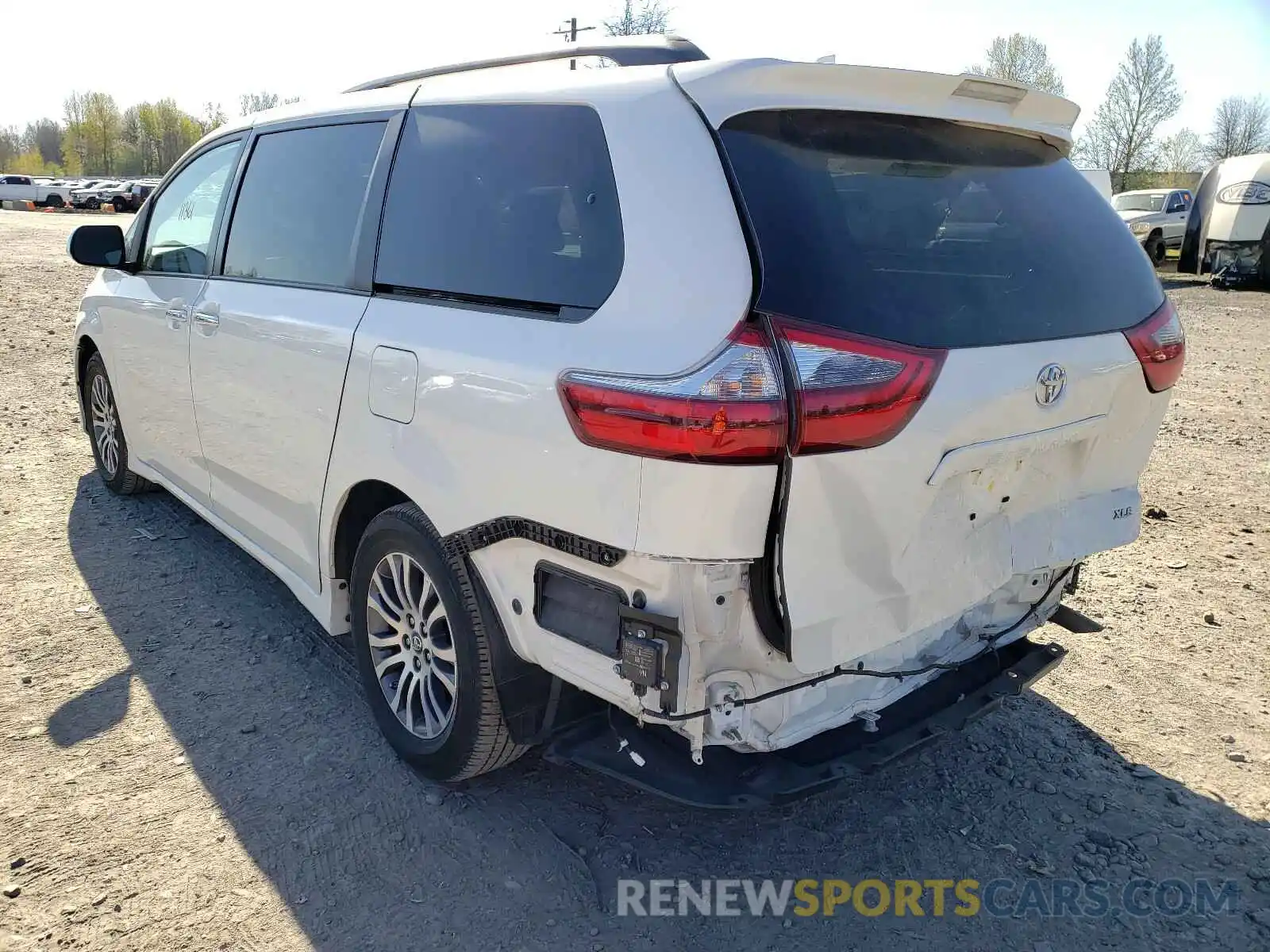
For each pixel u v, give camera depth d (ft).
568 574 7.51
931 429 6.95
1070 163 9.46
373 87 11.67
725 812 9.55
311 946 7.77
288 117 11.89
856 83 7.60
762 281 6.52
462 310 8.44
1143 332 8.61
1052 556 8.64
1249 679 12.20
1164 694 11.86
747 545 6.61
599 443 6.86
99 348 16.33
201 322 12.48
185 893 8.27
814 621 6.95
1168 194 86.22
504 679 8.50
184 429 13.66
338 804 9.48
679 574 6.75
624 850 9.01
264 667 12.01
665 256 6.91
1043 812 9.64
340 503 10.00
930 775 10.23
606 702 8.78
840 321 6.67
